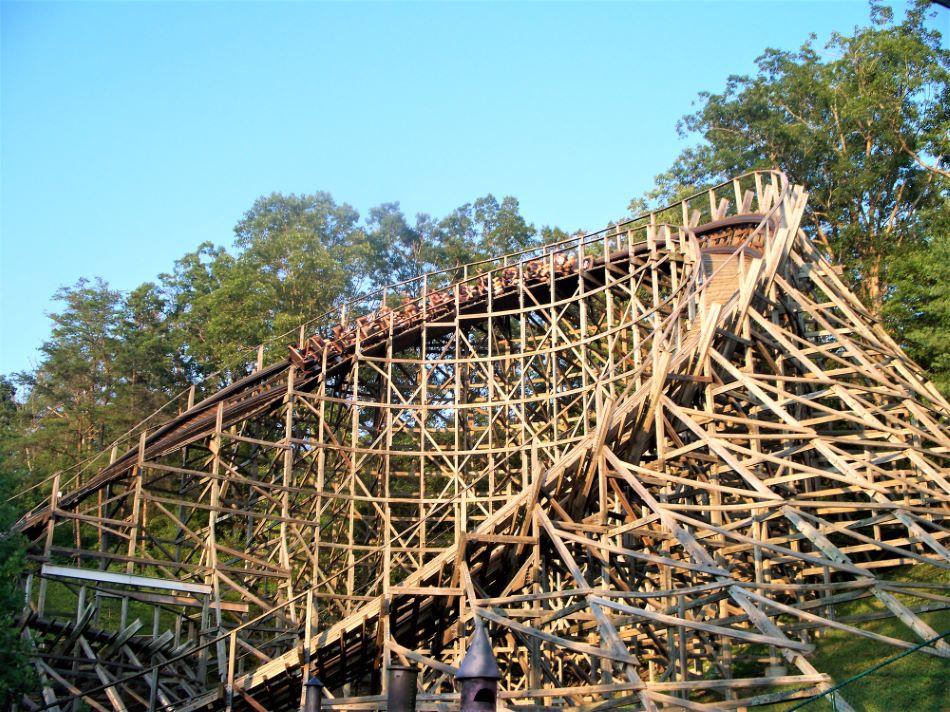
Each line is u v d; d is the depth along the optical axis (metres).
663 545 22.58
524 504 20.81
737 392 24.59
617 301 40.34
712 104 49.66
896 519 20.41
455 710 17.89
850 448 26.58
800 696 15.88
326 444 31.84
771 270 26.34
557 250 34.44
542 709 16.80
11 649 20.45
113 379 56.53
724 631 16.53
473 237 67.88
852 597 19.55
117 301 60.53
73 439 52.50
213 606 26.66
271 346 49.41
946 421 28.31
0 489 22.50
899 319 35.22
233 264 55.81
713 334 23.55
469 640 19.56
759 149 48.16
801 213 27.95
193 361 57.53
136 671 25.56
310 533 35.72
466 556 20.23
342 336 35.25
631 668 16.11
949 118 43.44
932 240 36.00
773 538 23.28
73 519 27.59
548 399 32.16
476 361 33.66
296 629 25.06
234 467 31.84
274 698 23.14
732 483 24.98
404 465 42.03
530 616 19.59
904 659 17.47
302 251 56.09
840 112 45.12
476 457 37.88
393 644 18.91
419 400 39.62
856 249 43.25
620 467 21.00
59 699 23.22
